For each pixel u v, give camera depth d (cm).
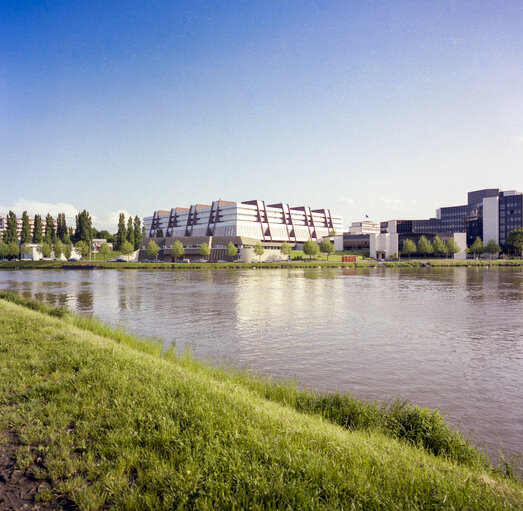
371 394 1895
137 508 605
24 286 7662
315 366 2372
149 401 1000
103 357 1464
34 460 755
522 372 2289
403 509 606
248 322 3869
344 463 741
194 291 6781
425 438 1098
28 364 1365
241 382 1647
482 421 1583
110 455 768
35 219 19275
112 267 14188
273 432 864
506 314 4406
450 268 14875
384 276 10712
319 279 9662
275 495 627
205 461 714
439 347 2897
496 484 773
